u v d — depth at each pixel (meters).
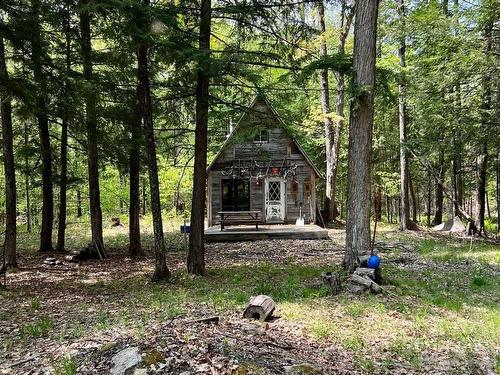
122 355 4.06
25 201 26.94
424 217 40.97
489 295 8.34
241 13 9.70
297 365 4.28
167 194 25.25
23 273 10.92
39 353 4.77
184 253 14.73
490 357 5.13
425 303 7.45
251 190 21.50
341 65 9.13
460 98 17.31
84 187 27.41
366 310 6.91
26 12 9.04
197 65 9.56
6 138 10.84
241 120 10.94
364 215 9.08
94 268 11.74
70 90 9.82
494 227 28.58
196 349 4.27
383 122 26.23
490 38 15.50
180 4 9.62
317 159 30.88
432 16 15.77
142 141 12.85
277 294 8.02
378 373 4.54
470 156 19.17
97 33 11.14
